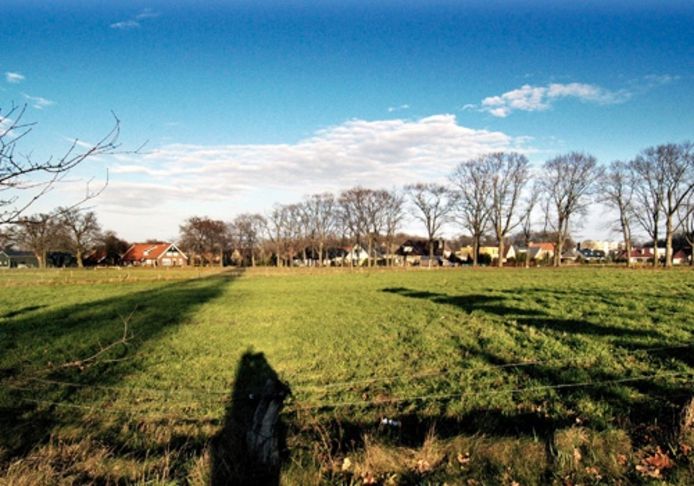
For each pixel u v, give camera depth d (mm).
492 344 11617
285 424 7051
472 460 5094
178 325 16531
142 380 9828
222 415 7695
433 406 7648
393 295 25266
